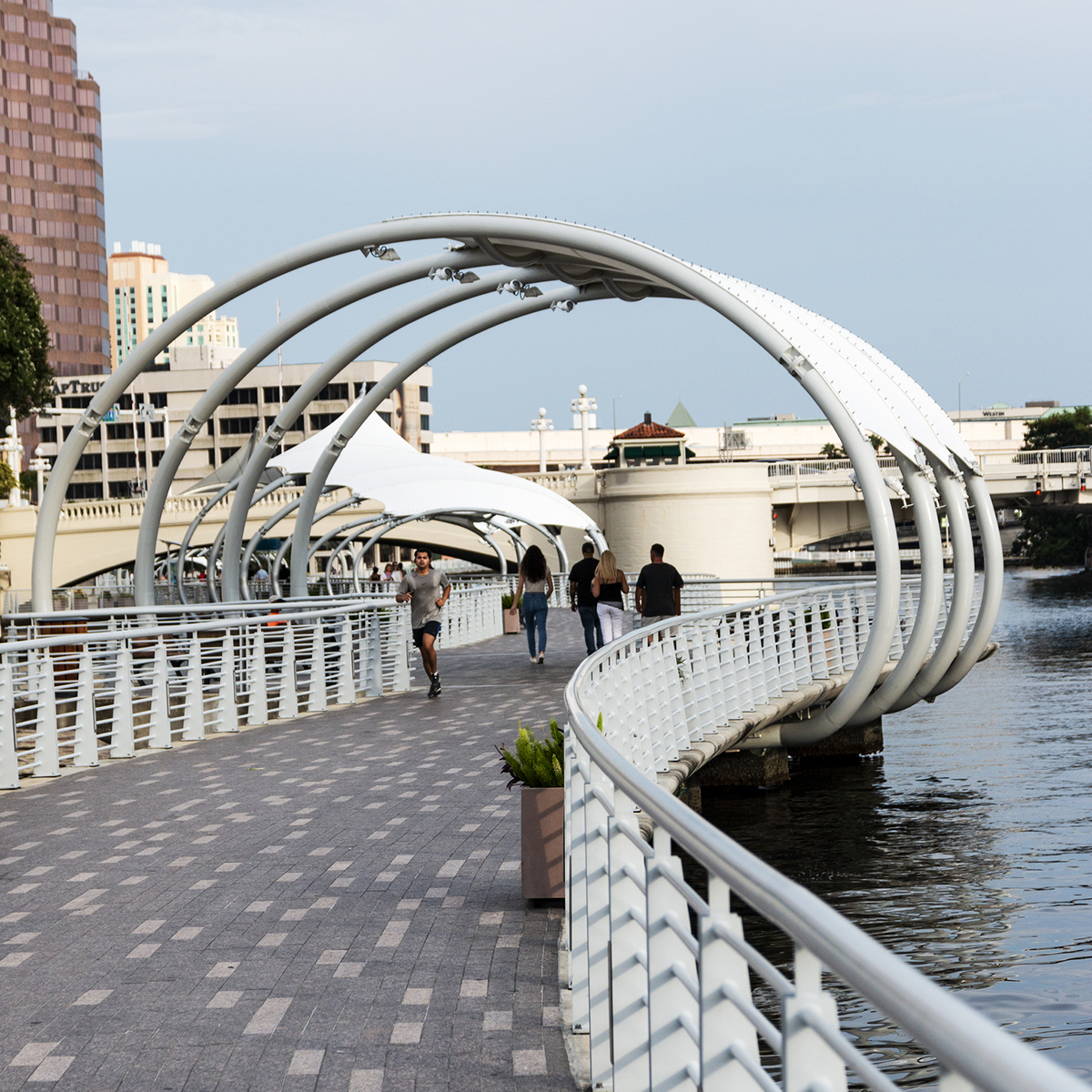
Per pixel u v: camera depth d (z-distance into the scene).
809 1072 2.20
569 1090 5.11
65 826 11.41
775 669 21.73
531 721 18.11
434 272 24.31
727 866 2.69
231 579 29.11
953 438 25.55
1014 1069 1.31
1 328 51.94
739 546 72.06
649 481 72.50
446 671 27.42
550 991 6.41
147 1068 5.49
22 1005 6.46
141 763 15.25
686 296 23.92
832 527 76.56
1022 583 105.69
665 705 15.62
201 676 17.70
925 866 17.19
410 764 14.50
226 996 6.48
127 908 8.42
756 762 22.42
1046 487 75.44
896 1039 10.32
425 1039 5.75
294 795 12.70
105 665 15.92
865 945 1.86
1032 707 34.00
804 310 26.16
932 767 24.78
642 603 22.09
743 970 2.98
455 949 7.22
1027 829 19.19
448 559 118.06
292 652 20.03
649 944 3.77
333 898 8.52
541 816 8.16
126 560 74.31
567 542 76.50
